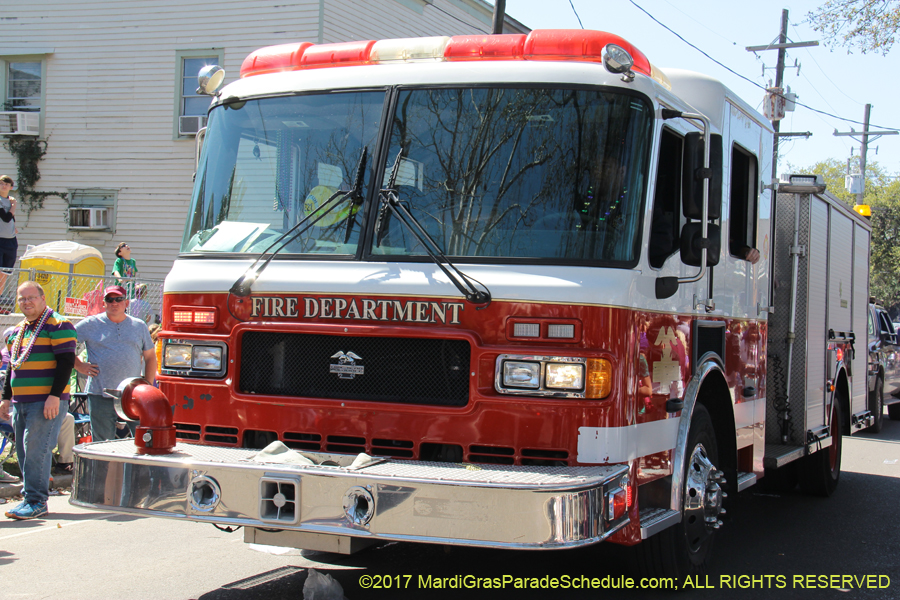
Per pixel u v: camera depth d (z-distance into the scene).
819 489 8.30
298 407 4.25
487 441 3.98
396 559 5.61
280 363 4.35
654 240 4.33
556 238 4.10
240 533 6.29
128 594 4.79
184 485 3.90
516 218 4.16
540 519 3.51
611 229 4.10
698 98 5.37
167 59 17.59
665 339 4.47
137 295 11.58
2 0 18.34
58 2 18.09
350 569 5.36
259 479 3.79
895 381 16.03
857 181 32.59
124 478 4.01
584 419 3.89
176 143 17.69
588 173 4.16
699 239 4.32
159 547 5.84
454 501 3.57
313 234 4.43
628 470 3.94
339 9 16.73
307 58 4.84
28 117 18.22
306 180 4.57
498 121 4.31
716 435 5.52
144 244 17.95
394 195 4.32
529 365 3.94
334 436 4.21
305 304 4.27
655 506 4.48
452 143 4.34
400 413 4.10
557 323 3.94
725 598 4.98
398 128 4.44
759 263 6.27
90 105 18.06
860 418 9.72
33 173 18.31
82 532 6.25
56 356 6.62
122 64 17.86
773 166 6.66
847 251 8.98
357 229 4.33
